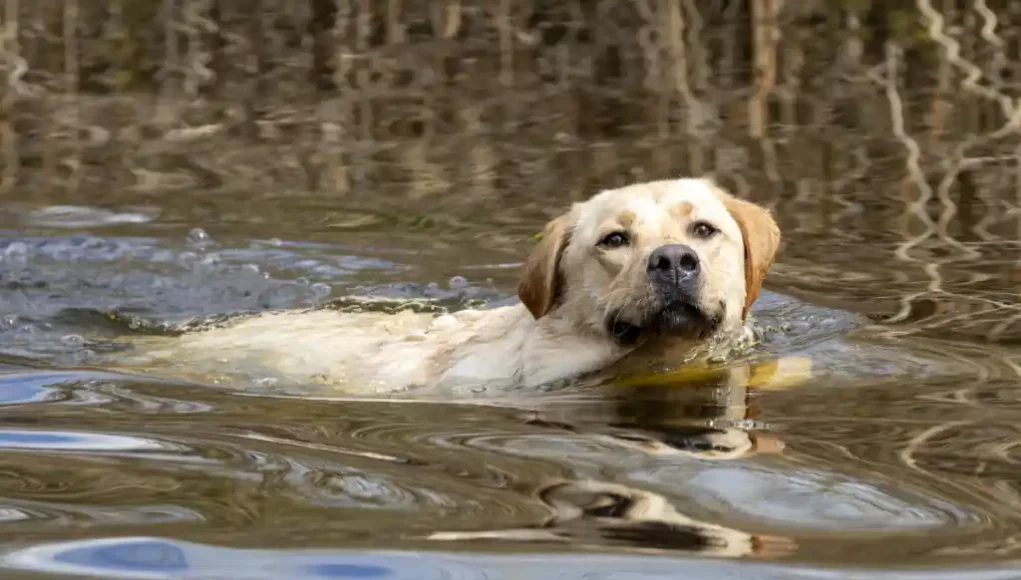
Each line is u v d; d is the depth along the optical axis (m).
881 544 6.21
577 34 27.92
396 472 7.52
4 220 17.16
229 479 7.39
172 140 21.77
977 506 6.74
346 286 14.60
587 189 17.94
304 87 25.25
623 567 5.94
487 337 11.71
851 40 25.59
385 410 9.42
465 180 18.84
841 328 11.72
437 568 5.95
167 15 30.41
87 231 16.70
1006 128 20.02
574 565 5.97
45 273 14.97
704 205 11.43
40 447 8.14
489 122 22.30
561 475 7.40
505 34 28.30
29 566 6.04
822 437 8.17
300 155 20.66
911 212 16.20
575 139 20.89
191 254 15.70
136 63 27.17
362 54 27.47
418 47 27.84
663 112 22.34
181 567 6.01
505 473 7.47
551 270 11.45
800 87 23.33
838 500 6.88
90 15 30.48
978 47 24.77
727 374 10.30
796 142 20.00
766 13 27.38
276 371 11.12
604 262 11.17
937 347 10.77
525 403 9.69
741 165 18.83
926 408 8.86
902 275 13.62
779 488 7.08
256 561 6.06
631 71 25.22
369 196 18.22
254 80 25.89
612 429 8.59
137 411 9.32
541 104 23.30
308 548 6.22
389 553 6.14
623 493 7.04
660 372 10.65
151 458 7.87
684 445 8.07
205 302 14.12
